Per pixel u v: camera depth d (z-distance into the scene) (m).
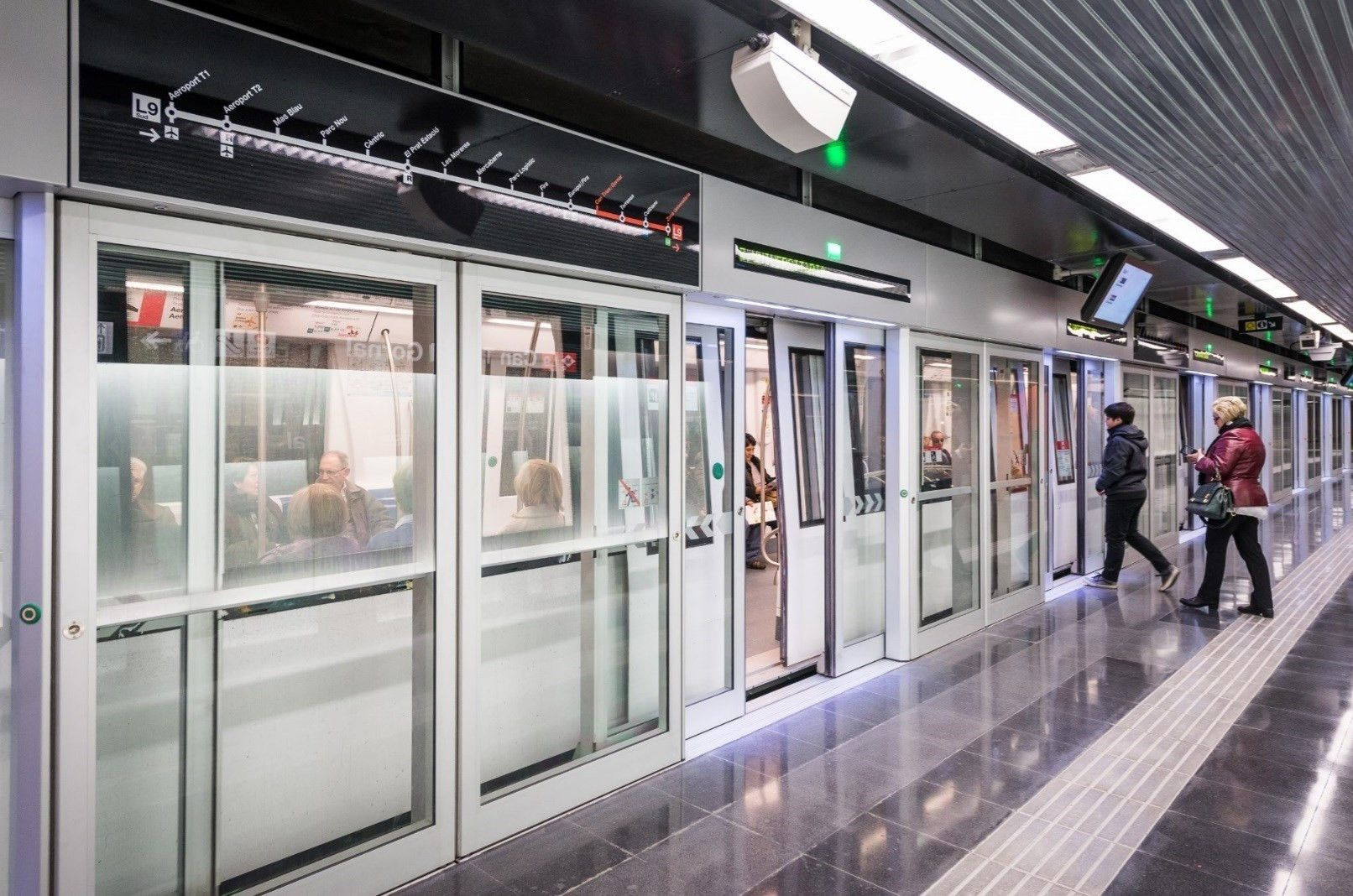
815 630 4.78
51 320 1.98
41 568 1.97
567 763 3.23
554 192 2.98
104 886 2.19
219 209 2.15
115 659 2.18
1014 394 6.36
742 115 3.24
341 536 2.58
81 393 2.02
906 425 5.09
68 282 2.00
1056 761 3.63
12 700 1.99
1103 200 4.63
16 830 2.00
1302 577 7.67
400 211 2.53
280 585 2.46
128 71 2.00
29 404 1.96
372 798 2.69
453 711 2.83
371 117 2.46
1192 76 2.86
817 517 4.78
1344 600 6.68
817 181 4.55
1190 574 7.86
